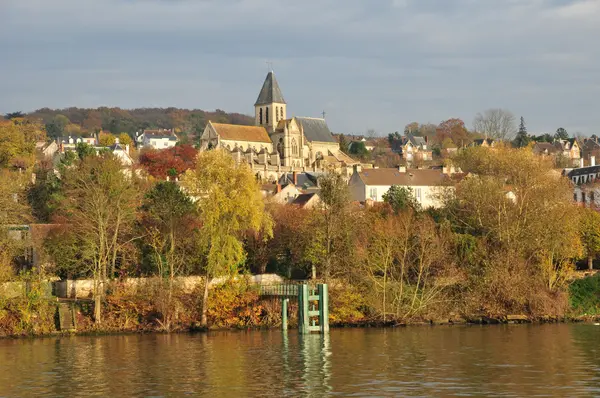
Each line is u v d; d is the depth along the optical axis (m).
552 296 98.94
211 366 67.31
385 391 56.69
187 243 96.88
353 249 96.69
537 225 101.81
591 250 113.69
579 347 75.50
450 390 56.75
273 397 55.47
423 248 94.62
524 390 56.56
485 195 109.56
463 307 96.75
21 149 185.88
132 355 73.06
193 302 92.19
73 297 93.56
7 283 86.88
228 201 89.88
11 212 100.00
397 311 93.44
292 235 106.69
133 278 93.06
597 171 180.88
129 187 105.06
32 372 65.19
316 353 73.38
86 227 93.06
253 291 93.75
